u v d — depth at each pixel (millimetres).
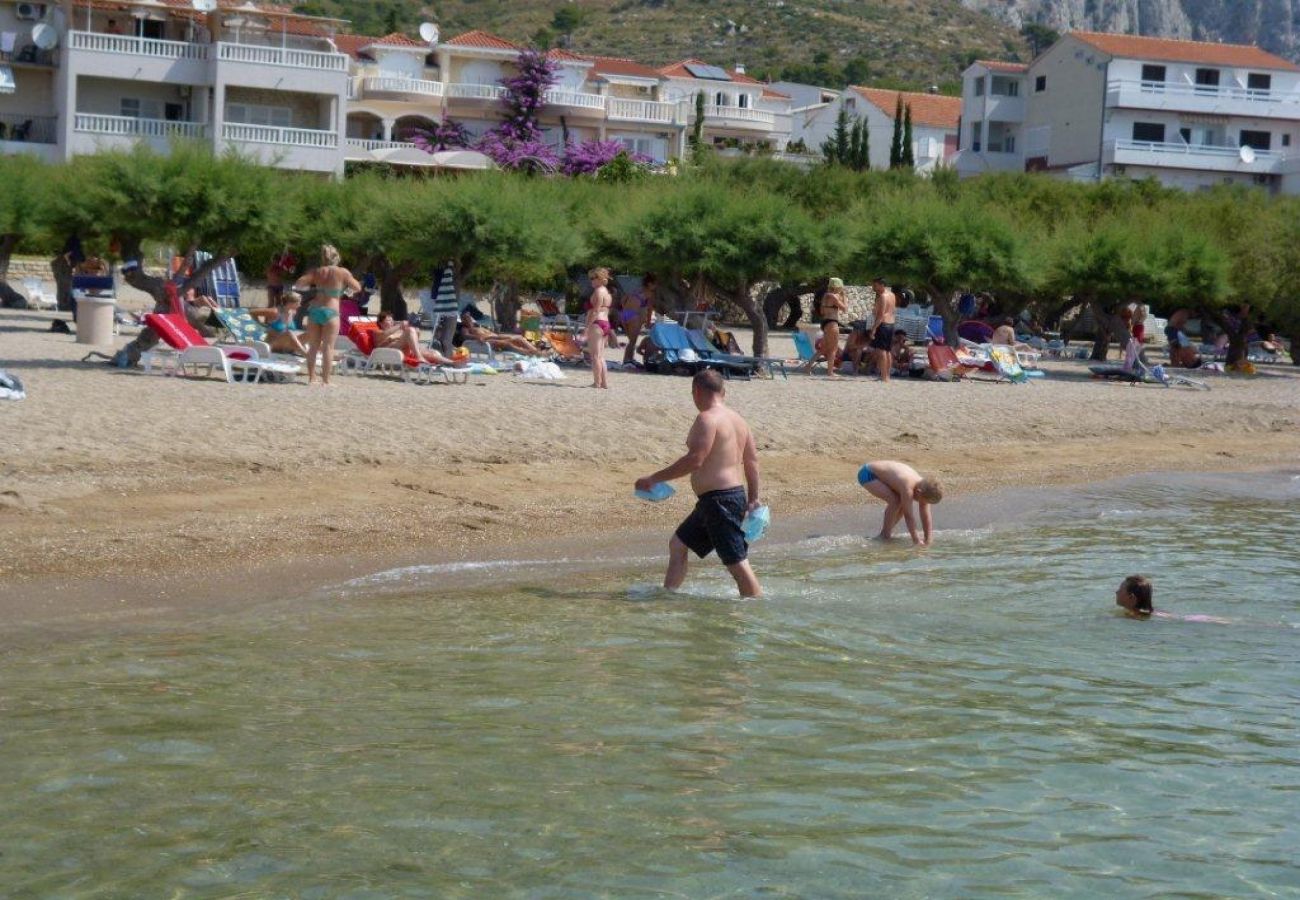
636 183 42844
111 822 5828
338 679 7996
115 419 15219
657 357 25797
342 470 14047
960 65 178000
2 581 9602
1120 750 7344
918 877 5637
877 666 8844
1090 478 17781
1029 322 45094
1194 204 43094
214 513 11891
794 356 33031
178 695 7539
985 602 10891
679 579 10711
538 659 8617
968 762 7059
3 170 33750
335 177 36531
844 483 16000
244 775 6414
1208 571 12336
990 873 5707
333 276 19453
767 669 8633
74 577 9852
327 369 19672
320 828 5867
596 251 30328
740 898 5375
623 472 15406
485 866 5566
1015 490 16531
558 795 6352
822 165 52250
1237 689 8617
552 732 7227
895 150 73625
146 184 19578
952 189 49531
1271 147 73938
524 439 16328
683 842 5887
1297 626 10375
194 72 52938
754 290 46156
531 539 12352
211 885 5289
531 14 180250
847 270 30656
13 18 53125
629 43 174125
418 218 25812
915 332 37594
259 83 52531
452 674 8211
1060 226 36875
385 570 10875
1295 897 5594
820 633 9633
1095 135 73125
